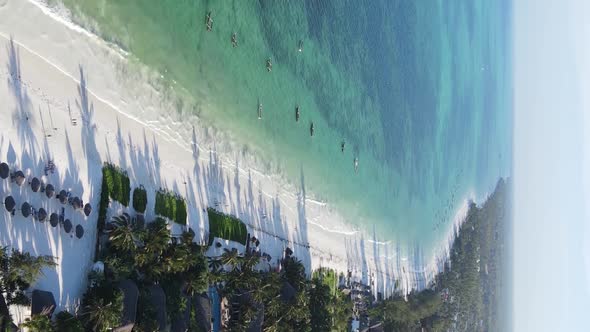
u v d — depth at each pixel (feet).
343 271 308.19
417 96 426.10
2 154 151.94
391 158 379.14
